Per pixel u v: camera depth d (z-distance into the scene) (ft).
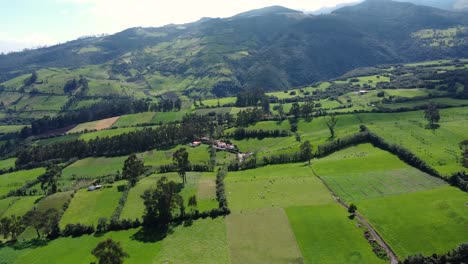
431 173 388.37
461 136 492.13
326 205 344.90
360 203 339.57
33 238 368.89
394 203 331.36
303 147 490.49
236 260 274.77
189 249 298.76
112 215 372.99
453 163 400.47
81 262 299.17
